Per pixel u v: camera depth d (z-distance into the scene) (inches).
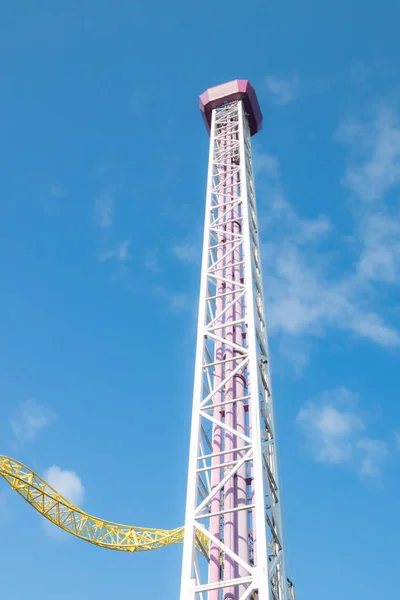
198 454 1657.2
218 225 2317.9
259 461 1544.0
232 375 1797.5
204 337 1907.0
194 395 1761.8
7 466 3440.0
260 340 1982.0
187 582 1378.0
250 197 2529.5
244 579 1357.0
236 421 1809.8
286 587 1475.1
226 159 2637.8
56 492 3575.3
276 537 1568.7
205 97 3034.0
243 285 2012.8
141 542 3799.2
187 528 1483.8
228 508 1616.6
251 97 3002.0
